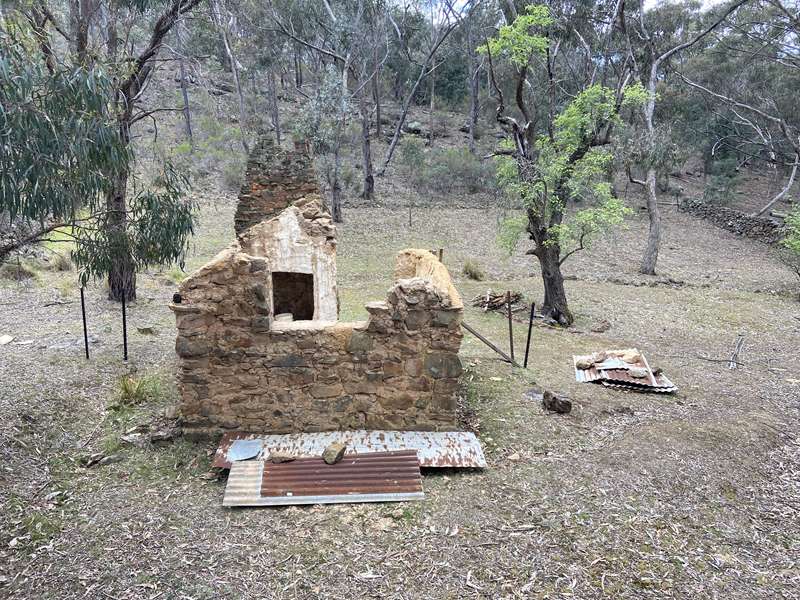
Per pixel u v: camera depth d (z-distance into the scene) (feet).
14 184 12.43
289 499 14.16
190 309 16.02
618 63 70.49
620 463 16.88
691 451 17.98
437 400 17.16
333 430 17.17
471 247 62.59
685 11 89.35
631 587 11.66
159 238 18.58
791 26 65.16
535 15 34.09
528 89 54.44
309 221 25.41
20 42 13.85
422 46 116.16
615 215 35.27
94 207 16.79
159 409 19.51
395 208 77.00
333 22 80.38
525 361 26.37
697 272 58.75
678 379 26.71
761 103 91.91
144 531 13.01
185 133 86.22
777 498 15.62
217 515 13.70
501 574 11.93
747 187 105.91
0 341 25.68
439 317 16.47
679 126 97.25
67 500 14.15
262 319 16.26
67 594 10.99
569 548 12.85
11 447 16.11
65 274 39.45
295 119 75.97
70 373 22.17
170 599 10.94
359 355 16.67
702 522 14.17
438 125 114.83
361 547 12.68
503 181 37.88
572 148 36.01
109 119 15.44
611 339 34.42
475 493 14.97
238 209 30.19
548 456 17.26
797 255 55.01
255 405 16.94
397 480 14.93
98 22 32.73
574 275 55.52
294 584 11.50
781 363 30.71
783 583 12.01
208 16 40.04
